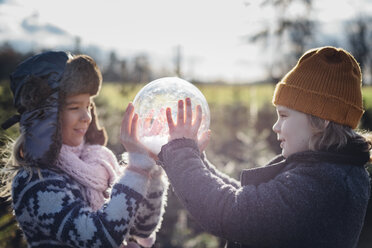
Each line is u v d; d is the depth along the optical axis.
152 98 1.76
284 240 1.44
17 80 1.57
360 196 1.51
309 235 1.44
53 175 1.58
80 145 1.81
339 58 1.57
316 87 1.54
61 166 1.64
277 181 1.51
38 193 1.52
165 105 1.76
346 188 1.46
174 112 1.75
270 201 1.45
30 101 1.52
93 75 1.59
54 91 1.55
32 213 1.52
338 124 1.55
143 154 1.64
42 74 1.54
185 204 1.54
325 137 1.54
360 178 1.54
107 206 1.54
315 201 1.44
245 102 12.99
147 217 1.96
